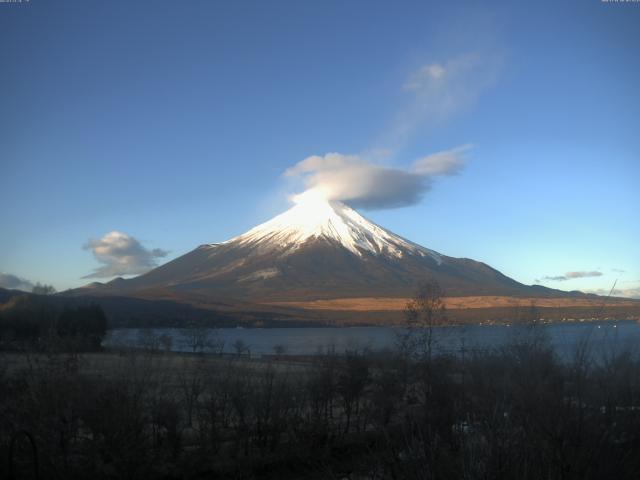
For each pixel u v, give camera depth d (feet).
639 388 32.07
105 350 173.78
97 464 82.23
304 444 94.22
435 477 31.76
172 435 92.89
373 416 89.35
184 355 189.88
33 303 282.15
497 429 31.04
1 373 83.87
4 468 70.79
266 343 419.95
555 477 28.81
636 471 29.86
